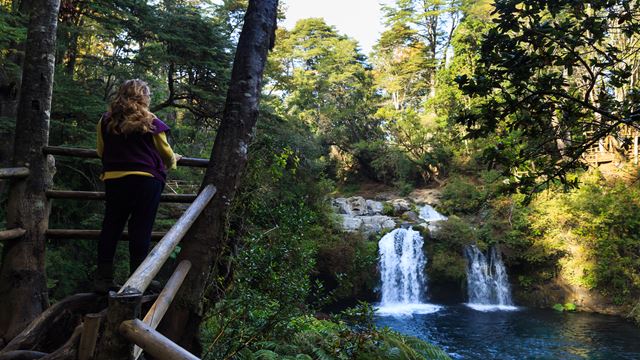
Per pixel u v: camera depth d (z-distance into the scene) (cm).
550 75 358
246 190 328
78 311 255
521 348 1184
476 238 1870
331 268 1656
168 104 1130
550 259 1802
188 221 231
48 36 315
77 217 868
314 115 3127
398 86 3734
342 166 3225
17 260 288
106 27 976
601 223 1689
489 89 371
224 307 323
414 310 1673
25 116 303
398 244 1870
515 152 401
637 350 1159
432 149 2770
